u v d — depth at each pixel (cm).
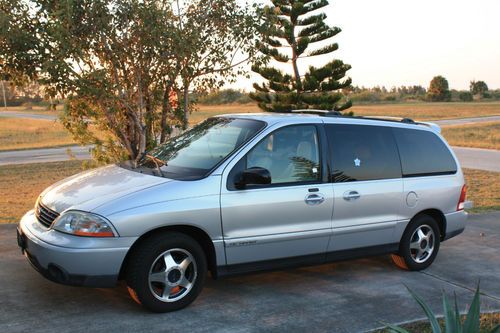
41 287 507
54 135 4091
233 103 9450
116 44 812
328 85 2459
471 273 620
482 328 452
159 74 877
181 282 463
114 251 426
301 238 515
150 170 506
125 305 474
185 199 454
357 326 450
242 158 490
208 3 874
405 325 452
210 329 431
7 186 1480
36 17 780
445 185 630
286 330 436
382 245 583
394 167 590
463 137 3575
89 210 431
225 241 474
